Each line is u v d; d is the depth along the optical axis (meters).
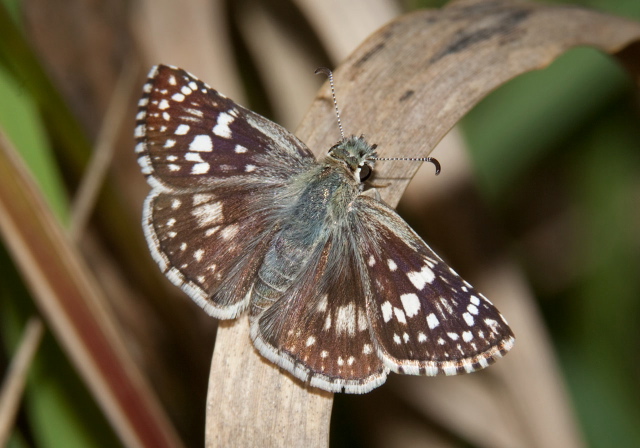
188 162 0.16
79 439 0.16
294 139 0.16
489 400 0.17
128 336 0.18
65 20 0.17
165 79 0.16
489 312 0.15
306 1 0.17
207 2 0.17
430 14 0.16
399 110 0.16
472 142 0.19
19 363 0.16
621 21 0.16
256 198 0.16
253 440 0.15
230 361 0.15
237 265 0.16
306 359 0.15
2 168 0.15
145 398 0.16
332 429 0.18
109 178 0.17
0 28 0.16
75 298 0.15
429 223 0.17
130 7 0.17
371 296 0.15
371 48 0.16
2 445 0.16
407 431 0.18
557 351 0.19
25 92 0.16
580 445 0.17
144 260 0.17
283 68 0.18
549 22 0.16
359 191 0.16
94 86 0.17
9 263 0.16
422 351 0.15
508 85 0.19
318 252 0.16
